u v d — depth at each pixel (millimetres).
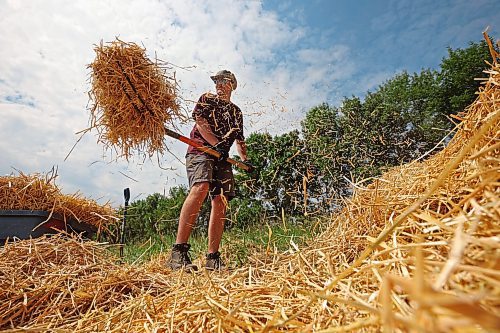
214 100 3367
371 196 1912
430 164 1749
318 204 2766
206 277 1752
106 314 1481
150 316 1366
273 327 934
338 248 1746
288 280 1425
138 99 3061
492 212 861
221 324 1062
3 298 1773
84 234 3818
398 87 23672
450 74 23641
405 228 1238
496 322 383
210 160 3158
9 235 3098
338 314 953
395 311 773
